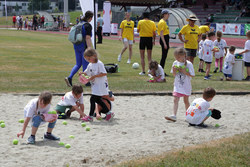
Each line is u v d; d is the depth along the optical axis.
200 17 53.03
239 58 13.36
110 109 7.64
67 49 24.81
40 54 21.22
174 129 6.86
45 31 53.56
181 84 7.44
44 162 4.95
